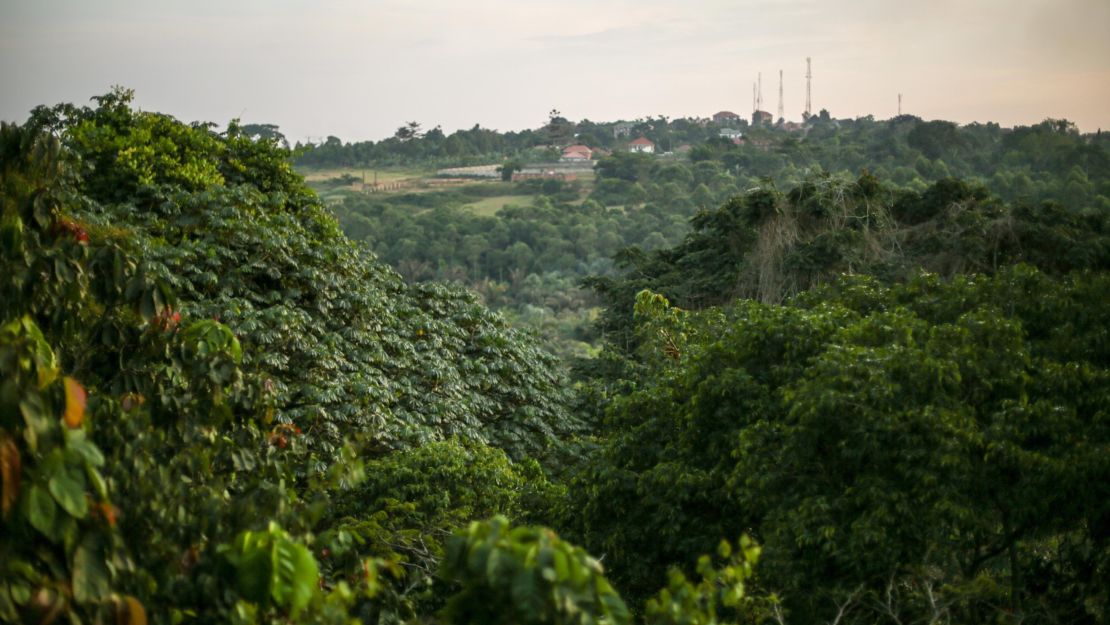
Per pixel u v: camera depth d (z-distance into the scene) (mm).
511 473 18312
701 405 14211
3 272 6027
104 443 6043
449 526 15102
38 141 6969
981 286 15648
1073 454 11234
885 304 16641
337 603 5324
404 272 112125
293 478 8133
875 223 34312
